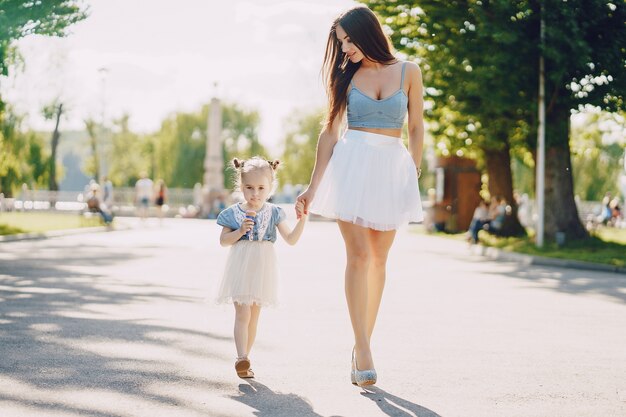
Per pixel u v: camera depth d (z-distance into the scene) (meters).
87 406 5.25
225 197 58.03
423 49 27.33
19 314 9.44
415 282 15.20
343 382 6.16
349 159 6.04
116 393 5.62
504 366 6.98
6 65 21.97
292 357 7.15
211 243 26.02
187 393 5.68
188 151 83.94
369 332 6.32
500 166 33.44
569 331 9.29
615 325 9.91
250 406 5.34
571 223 27.34
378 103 6.02
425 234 39.38
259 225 6.21
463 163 39.16
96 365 6.56
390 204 6.00
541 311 11.16
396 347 7.88
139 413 5.10
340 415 5.16
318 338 8.25
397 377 6.41
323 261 19.88
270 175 6.28
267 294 6.20
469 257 23.67
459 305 11.64
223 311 10.12
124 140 94.50
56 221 38.41
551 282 16.00
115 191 63.12
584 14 24.62
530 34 25.45
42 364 6.56
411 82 6.16
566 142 27.20
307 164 83.06
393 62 6.13
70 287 12.56
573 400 5.75
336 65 6.20
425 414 5.23
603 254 23.23
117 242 25.95
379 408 5.36
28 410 5.12
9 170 39.38
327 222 56.44
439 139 31.00
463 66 25.98
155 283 13.55
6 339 7.71
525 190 67.25
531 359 7.36
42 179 47.41
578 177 70.69
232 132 91.62
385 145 6.05
